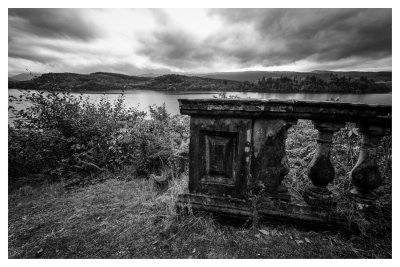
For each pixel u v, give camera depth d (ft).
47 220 8.95
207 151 7.76
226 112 7.14
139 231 7.81
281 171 7.36
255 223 7.41
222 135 7.51
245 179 7.42
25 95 14.01
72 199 10.76
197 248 6.86
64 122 14.51
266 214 7.46
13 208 10.14
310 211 7.14
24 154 13.76
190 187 8.11
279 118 6.97
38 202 10.66
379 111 6.17
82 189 11.87
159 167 13.15
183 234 7.44
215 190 7.83
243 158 7.32
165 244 7.07
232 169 7.60
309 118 6.82
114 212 9.19
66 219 8.93
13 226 8.63
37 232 8.18
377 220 6.81
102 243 7.36
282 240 6.93
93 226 8.30
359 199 7.04
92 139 14.48
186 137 14.43
